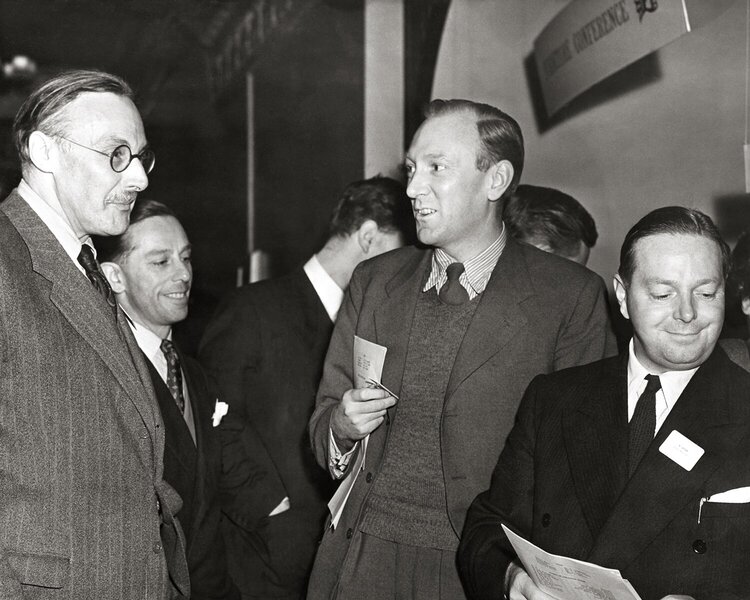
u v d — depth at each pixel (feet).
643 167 14.44
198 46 20.62
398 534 7.82
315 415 8.65
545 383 7.11
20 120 6.86
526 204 10.68
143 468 6.82
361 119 19.08
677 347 6.11
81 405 6.44
